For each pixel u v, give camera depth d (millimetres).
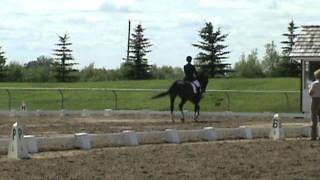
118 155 19578
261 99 47719
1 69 97062
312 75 39625
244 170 16781
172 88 33625
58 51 98875
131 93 51781
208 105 46188
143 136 23344
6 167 16953
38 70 99625
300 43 40688
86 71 99375
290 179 15539
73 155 19609
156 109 45062
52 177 15414
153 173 16156
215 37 95062
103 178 15336
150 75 96188
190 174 16078
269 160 18672
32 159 18656
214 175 15977
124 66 96250
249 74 97625
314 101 24203
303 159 18938
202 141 24547
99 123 31859
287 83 61125
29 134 25016
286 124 31641
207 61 95812
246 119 36125
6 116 37500
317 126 25156
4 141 20469
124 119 35625
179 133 24094
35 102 49031
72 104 48281
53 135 24422
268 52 98750
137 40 95875
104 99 50031
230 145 22625
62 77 98562
